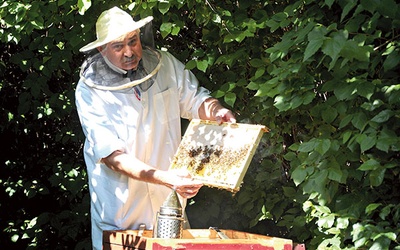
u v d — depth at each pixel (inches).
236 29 156.8
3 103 229.1
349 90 130.8
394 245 138.0
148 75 150.8
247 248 131.6
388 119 131.8
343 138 134.6
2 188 233.9
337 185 142.6
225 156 142.3
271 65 153.1
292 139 171.0
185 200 162.7
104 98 151.2
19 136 233.9
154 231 144.3
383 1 128.0
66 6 174.6
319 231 152.3
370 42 132.0
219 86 170.6
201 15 156.9
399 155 139.9
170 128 157.8
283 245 133.7
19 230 231.0
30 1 177.6
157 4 162.7
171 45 185.8
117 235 140.2
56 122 229.8
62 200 224.1
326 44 126.5
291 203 174.2
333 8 145.7
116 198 151.9
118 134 151.1
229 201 182.7
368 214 136.6
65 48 194.7
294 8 145.1
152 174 143.6
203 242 129.5
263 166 167.3
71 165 220.4
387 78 136.8
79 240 221.5
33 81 207.8
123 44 146.3
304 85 139.3
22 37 199.2
